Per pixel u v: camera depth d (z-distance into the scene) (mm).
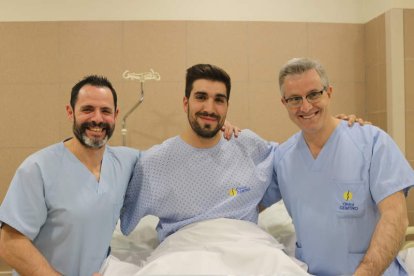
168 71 2379
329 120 1529
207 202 1585
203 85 1516
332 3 2465
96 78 1474
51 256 1412
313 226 1496
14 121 2314
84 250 1415
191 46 2389
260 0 2426
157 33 2373
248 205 1618
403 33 2271
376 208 1478
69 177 1442
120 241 1776
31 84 2318
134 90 2365
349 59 2471
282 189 1635
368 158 1475
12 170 2314
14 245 1340
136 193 1635
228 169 1623
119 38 2357
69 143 1526
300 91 1420
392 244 1336
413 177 1427
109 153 1578
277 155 1688
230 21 2402
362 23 2477
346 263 1443
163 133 2387
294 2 2445
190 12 2393
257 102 2422
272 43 2428
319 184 1513
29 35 2316
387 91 2314
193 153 1614
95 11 2352
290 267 1283
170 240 1501
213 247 1381
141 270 1269
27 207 1365
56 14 2336
